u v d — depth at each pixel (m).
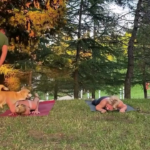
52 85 12.32
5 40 4.99
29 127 3.99
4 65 8.80
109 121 4.46
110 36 11.73
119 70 16.09
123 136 3.53
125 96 11.51
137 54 13.20
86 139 3.38
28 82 9.66
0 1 8.06
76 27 12.24
